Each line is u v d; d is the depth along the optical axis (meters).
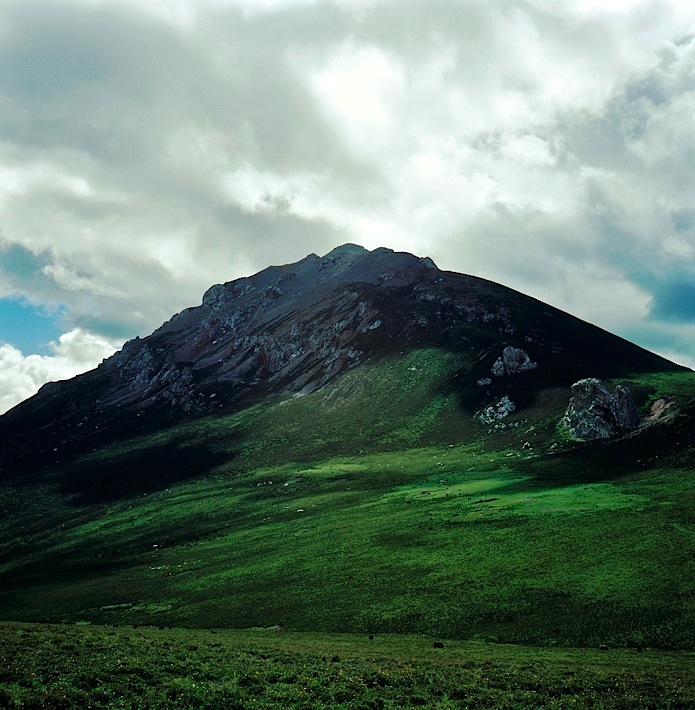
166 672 43.19
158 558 132.50
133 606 98.25
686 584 75.94
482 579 86.94
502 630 69.94
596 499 120.62
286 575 103.19
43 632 55.53
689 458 140.12
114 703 36.31
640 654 58.84
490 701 41.72
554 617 71.62
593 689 45.19
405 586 88.62
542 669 50.66
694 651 59.94
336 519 137.38
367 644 64.75
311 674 45.69
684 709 41.47
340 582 94.81
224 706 37.88
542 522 109.69
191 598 98.31
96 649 47.88
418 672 47.97
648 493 120.38
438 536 111.31
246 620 83.38
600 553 90.56
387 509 138.25
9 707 33.66
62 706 34.81
